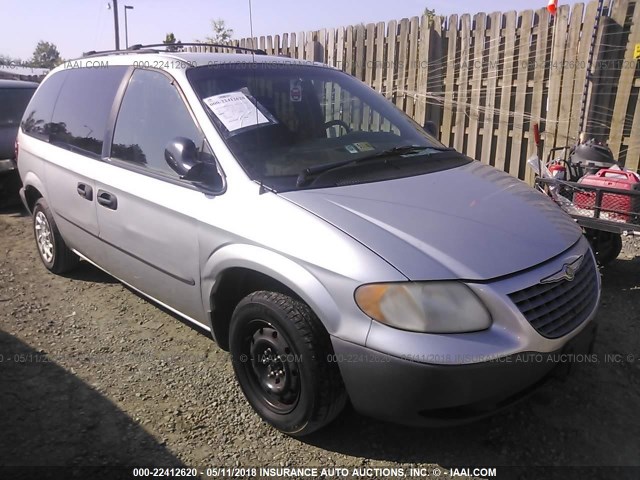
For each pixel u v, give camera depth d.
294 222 2.60
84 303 4.43
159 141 3.42
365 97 3.99
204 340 3.82
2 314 4.22
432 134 4.27
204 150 3.11
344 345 2.40
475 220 2.67
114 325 4.05
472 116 7.62
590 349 2.80
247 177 2.88
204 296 3.07
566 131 6.71
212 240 2.91
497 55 7.20
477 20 7.31
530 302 2.42
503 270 2.40
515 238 2.60
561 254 2.66
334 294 2.41
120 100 3.81
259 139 3.14
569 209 4.29
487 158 7.56
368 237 2.46
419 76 8.07
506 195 3.05
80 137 4.18
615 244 4.54
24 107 7.77
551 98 6.77
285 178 2.91
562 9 6.48
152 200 3.27
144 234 3.41
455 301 2.31
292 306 2.59
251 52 4.25
